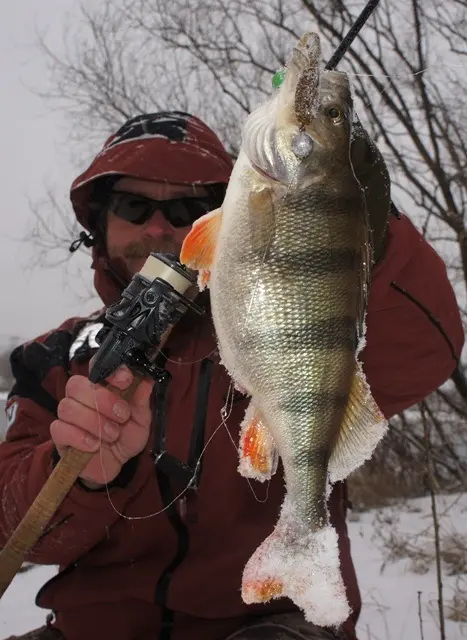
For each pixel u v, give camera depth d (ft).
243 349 1.45
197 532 2.08
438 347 2.09
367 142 1.60
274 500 2.13
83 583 2.13
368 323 2.01
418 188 6.07
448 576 4.00
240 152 1.54
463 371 6.02
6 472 2.09
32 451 2.08
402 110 6.00
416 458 6.14
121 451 1.74
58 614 2.21
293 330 1.44
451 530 4.85
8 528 1.98
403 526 5.21
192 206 2.55
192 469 2.08
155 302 1.66
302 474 1.44
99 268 2.68
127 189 2.54
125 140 2.60
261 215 1.44
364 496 6.32
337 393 1.45
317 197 1.44
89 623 2.10
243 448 1.50
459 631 3.12
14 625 3.35
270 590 1.41
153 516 2.08
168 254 1.73
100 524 1.92
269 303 1.44
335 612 1.39
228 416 2.05
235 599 2.03
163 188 2.53
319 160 1.44
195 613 2.03
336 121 1.46
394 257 1.95
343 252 1.45
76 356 2.36
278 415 1.44
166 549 2.09
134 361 1.66
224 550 2.07
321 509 1.44
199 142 2.60
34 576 4.25
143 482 2.08
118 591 2.06
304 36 1.44
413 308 2.02
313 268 1.44
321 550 1.42
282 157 1.44
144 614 2.06
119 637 2.06
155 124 2.60
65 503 1.86
